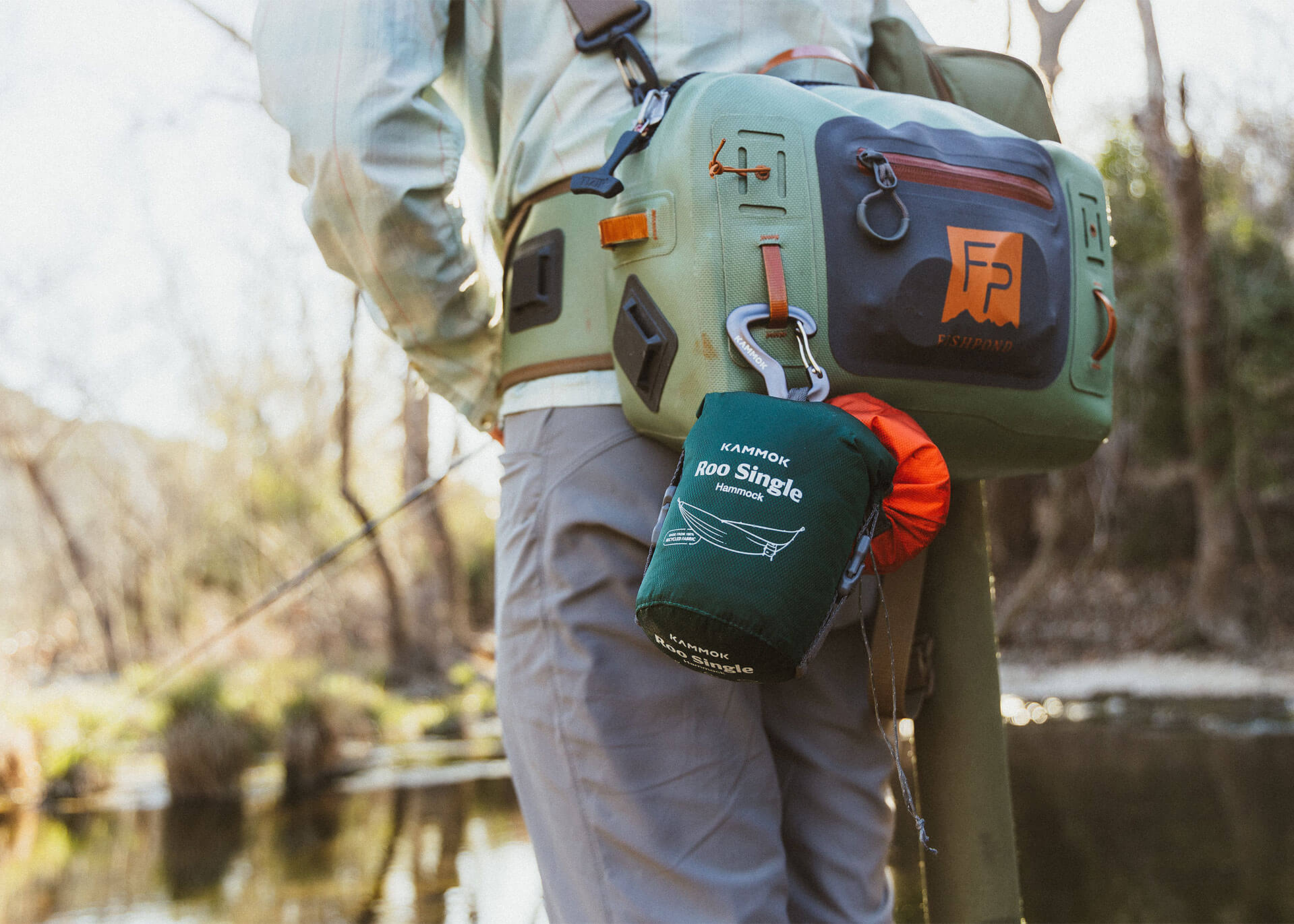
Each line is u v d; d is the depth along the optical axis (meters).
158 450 19.94
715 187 0.95
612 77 1.10
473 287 1.17
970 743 1.36
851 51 1.23
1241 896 3.42
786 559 0.84
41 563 22.38
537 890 4.22
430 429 14.57
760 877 1.05
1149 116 11.35
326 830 5.94
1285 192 12.05
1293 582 12.76
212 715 7.91
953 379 1.01
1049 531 13.99
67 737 8.29
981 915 1.34
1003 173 1.06
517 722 1.12
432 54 1.10
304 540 18.59
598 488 1.07
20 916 4.39
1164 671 11.10
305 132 1.06
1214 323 12.38
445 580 16.53
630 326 1.00
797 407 0.89
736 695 1.07
